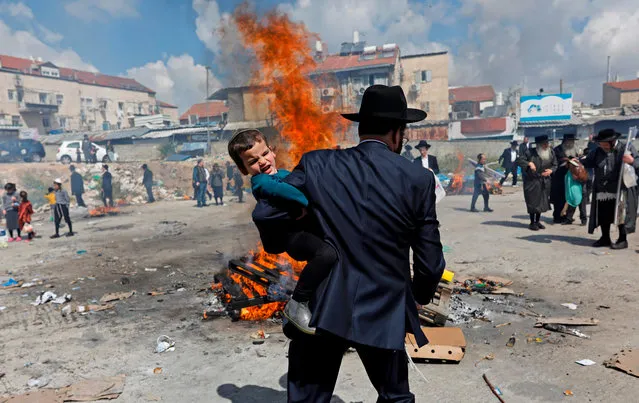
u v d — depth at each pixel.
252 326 4.40
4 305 5.56
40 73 63.28
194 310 4.97
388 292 1.63
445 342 3.49
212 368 3.51
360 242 1.63
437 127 41.81
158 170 25.38
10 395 3.21
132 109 75.75
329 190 1.68
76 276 6.94
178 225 12.30
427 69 47.03
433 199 1.69
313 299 1.62
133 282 6.38
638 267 5.80
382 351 1.75
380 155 1.72
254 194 1.81
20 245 10.37
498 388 3.01
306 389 1.72
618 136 6.64
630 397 2.84
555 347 3.64
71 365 3.70
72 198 20.33
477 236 8.39
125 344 4.11
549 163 8.41
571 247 7.13
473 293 5.14
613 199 6.77
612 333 3.86
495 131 41.00
